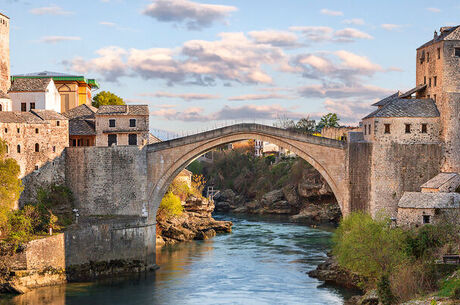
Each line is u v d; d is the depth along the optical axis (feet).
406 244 242.58
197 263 313.32
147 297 250.78
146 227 303.89
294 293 251.80
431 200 261.03
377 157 294.66
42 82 348.38
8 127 290.97
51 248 273.33
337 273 269.23
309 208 512.63
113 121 332.60
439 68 298.35
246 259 321.93
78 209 311.06
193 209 437.58
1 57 343.67
